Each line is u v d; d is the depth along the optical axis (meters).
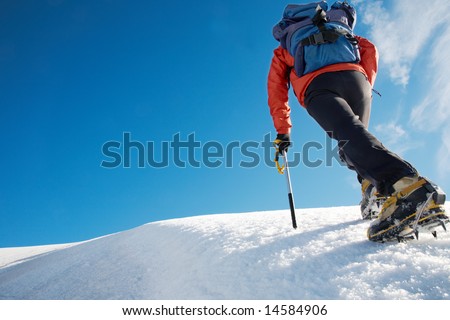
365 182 2.12
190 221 3.82
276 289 1.43
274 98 2.19
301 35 1.98
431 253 1.33
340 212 2.77
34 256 6.73
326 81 1.82
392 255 1.37
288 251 1.70
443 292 1.09
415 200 1.35
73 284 3.10
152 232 3.94
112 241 4.53
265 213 3.86
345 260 1.45
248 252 1.86
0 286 4.11
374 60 2.08
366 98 1.90
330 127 1.67
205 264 2.01
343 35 1.94
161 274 2.39
